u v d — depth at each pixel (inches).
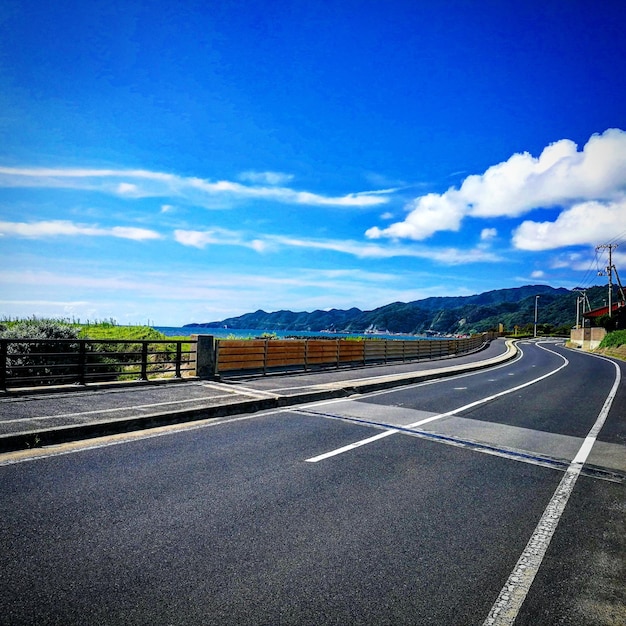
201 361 547.8
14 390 387.9
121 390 438.9
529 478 237.1
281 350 721.0
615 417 422.0
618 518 189.2
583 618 120.3
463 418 395.2
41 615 111.5
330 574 135.6
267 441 290.4
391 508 188.7
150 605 117.3
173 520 167.8
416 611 119.6
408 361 1101.7
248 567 137.5
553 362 1248.2
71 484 200.5
